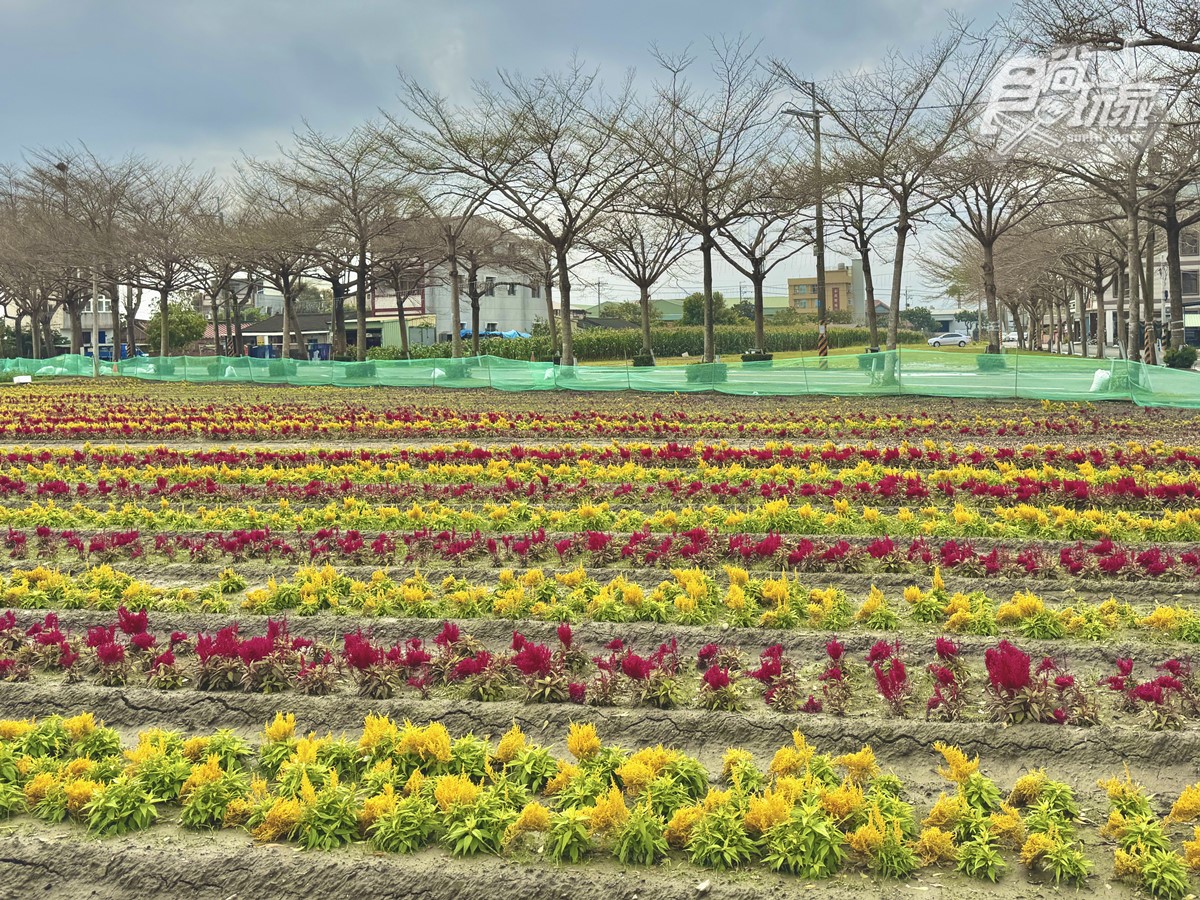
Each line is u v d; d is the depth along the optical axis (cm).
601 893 480
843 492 1356
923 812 549
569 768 555
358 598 903
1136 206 3195
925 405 2720
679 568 1010
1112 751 599
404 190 4619
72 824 547
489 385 3812
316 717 672
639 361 4441
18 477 1616
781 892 478
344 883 493
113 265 5394
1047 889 482
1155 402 2577
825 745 622
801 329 8044
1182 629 781
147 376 5206
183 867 503
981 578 956
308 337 8962
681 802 542
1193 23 2536
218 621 868
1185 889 473
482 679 697
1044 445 1897
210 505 1430
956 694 642
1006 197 4106
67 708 696
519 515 1250
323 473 1576
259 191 5656
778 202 3959
